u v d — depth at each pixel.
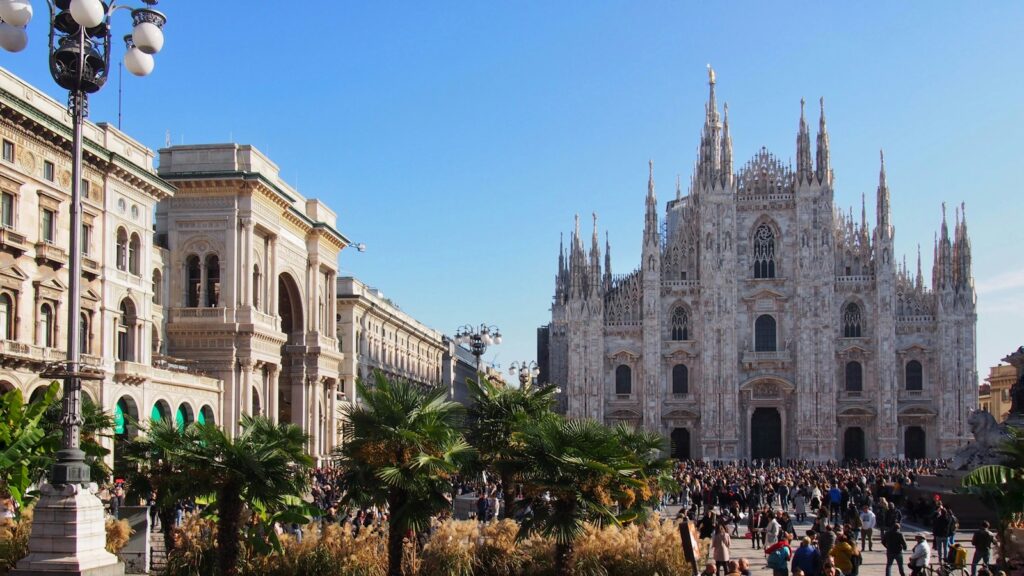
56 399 51.41
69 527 31.00
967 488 44.75
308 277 105.56
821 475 96.25
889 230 138.62
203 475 35.00
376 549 38.72
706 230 142.75
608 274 153.50
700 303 143.12
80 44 30.67
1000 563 37.47
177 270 88.00
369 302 129.75
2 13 29.17
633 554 38.91
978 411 66.56
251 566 37.84
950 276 138.38
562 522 34.09
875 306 139.50
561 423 35.50
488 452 43.56
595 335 144.25
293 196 102.94
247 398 87.56
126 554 40.09
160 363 79.56
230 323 86.75
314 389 104.50
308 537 39.09
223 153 88.81
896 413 137.75
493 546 39.34
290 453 37.31
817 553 36.19
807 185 141.25
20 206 59.22
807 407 138.62
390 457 35.00
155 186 74.62
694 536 38.66
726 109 143.38
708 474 97.44
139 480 39.34
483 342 67.19
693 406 142.62
